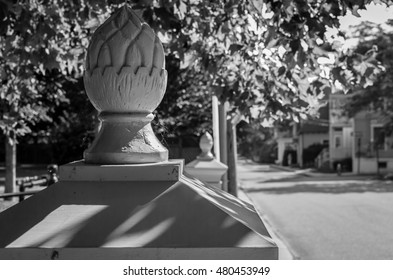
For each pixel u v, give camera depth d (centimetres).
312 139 5106
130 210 135
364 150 3725
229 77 492
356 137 3753
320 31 329
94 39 156
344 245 882
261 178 3362
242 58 477
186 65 516
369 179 3080
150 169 145
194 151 1727
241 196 1786
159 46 159
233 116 514
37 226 132
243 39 467
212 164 453
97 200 139
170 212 134
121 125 157
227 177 837
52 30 463
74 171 147
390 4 316
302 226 1127
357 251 822
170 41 479
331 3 323
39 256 126
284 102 458
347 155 4109
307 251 831
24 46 471
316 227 1109
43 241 128
